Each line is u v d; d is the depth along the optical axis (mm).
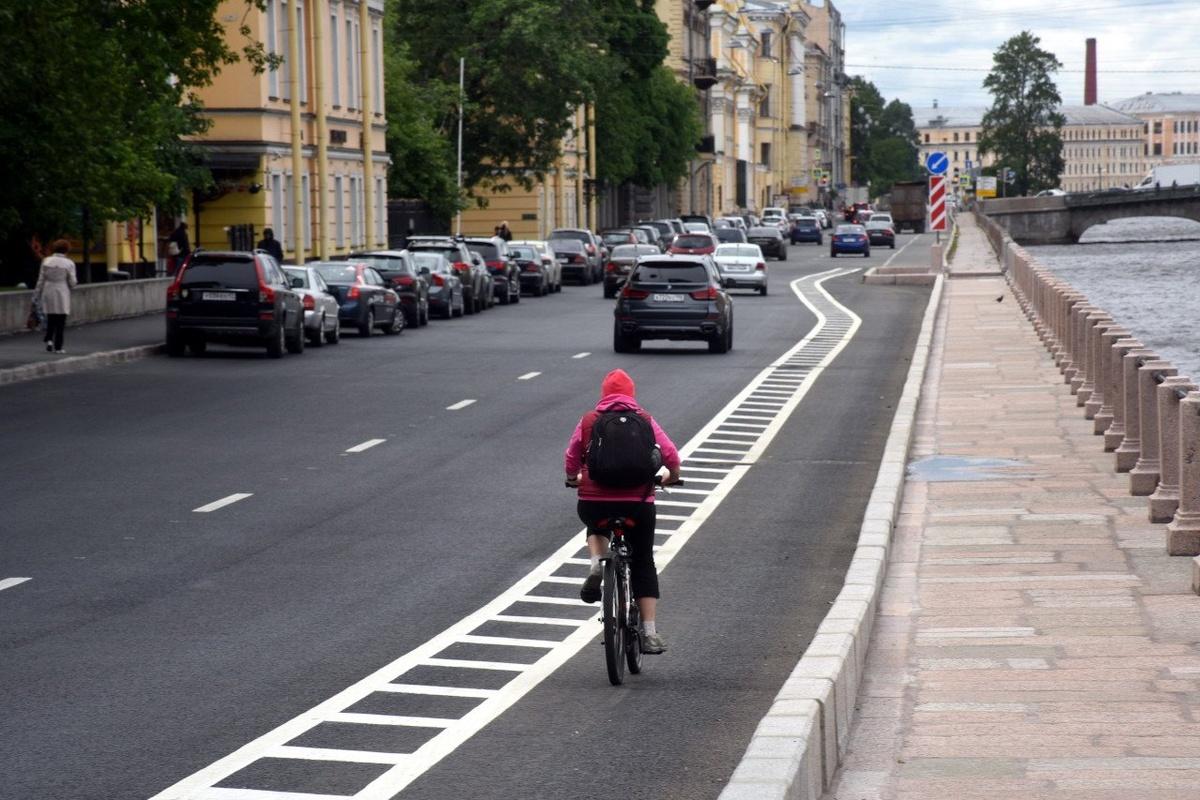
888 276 122562
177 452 36062
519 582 23266
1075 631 19141
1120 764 14008
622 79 172500
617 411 18906
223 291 60188
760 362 59531
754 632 20719
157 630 20219
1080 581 21922
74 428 40094
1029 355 57594
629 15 170000
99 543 25859
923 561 23641
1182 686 16547
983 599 21031
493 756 15281
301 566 24250
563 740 15836
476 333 75688
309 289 67125
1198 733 14867
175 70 61812
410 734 15984
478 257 95125
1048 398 44688
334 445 37312
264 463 34531
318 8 107812
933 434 38031
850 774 14281
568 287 126250
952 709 16062
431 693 17531
